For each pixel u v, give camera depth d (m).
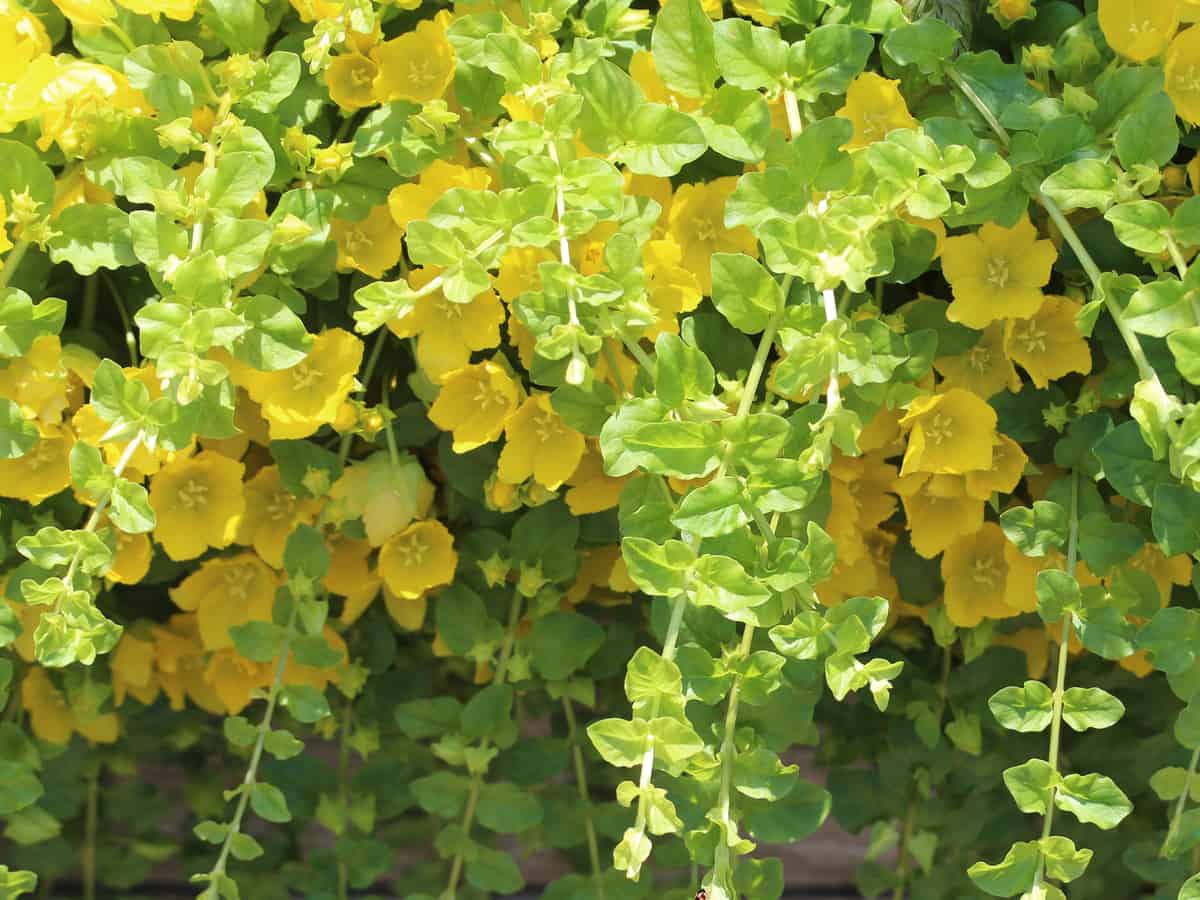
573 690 0.95
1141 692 0.97
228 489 0.90
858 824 1.00
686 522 0.82
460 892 0.99
